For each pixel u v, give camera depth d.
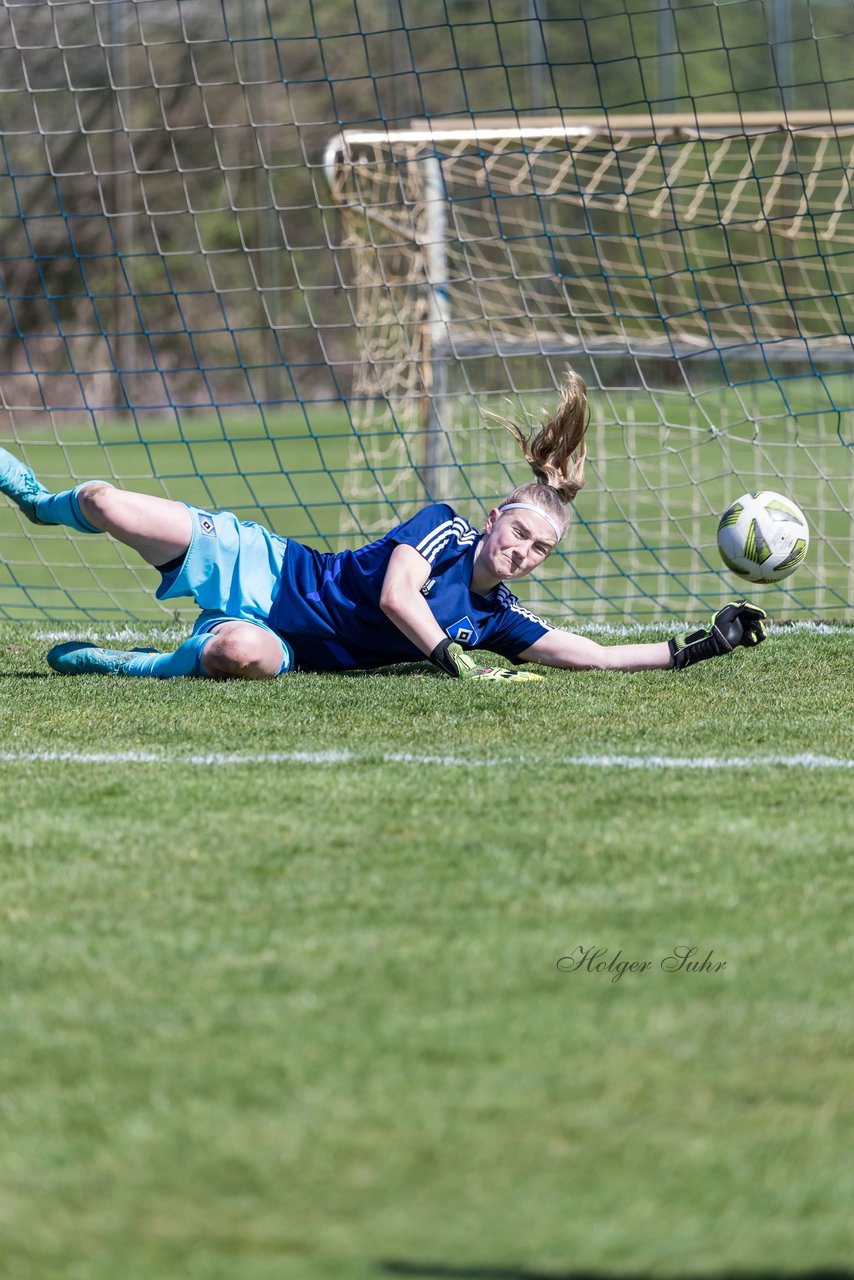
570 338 35.50
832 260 50.91
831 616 23.02
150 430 63.09
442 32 75.12
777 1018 7.08
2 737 13.39
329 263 73.06
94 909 8.69
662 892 8.88
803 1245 5.28
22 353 68.62
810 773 11.83
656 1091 6.38
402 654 16.45
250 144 72.38
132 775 11.89
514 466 35.69
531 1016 7.11
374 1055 6.73
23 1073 6.61
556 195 29.69
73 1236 5.38
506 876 9.20
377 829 10.27
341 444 55.34
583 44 73.88
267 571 16.58
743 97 72.19
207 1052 6.78
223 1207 5.55
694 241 54.34
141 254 22.98
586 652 16.45
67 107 69.00
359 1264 5.18
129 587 28.70
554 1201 5.57
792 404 52.25
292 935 8.21
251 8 72.12
